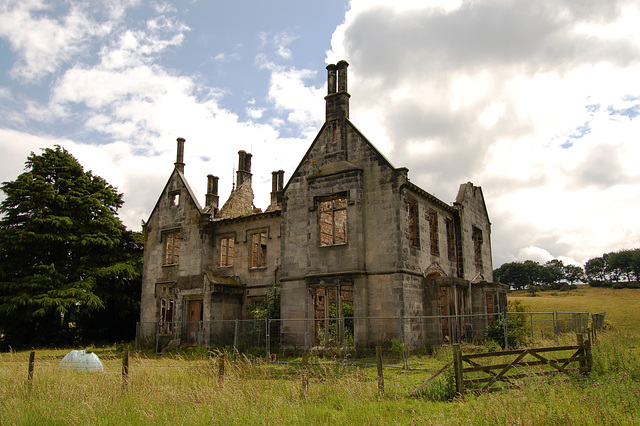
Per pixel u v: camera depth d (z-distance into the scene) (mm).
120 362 20062
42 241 33500
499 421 8195
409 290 22312
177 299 29766
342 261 23062
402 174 22672
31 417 9859
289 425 8953
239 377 12570
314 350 21875
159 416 9969
